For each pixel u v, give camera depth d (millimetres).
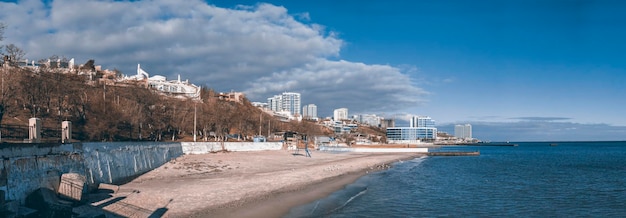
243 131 144625
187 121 119375
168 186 41938
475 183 57438
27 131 64875
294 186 46844
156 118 113062
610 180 63031
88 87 109812
